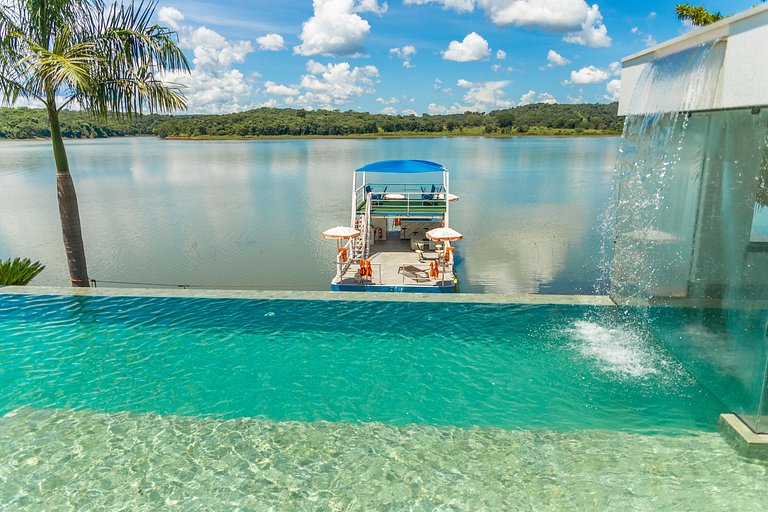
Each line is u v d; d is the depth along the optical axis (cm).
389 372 700
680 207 680
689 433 543
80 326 863
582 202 4159
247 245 2778
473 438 544
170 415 599
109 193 4903
